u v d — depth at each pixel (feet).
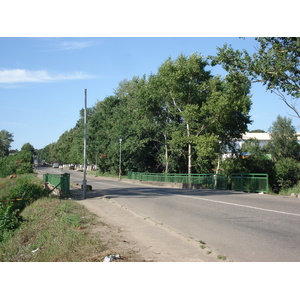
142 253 21.56
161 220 35.70
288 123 172.55
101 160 214.48
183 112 120.26
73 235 27.22
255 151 171.01
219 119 119.65
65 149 399.03
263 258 20.35
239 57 68.23
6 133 454.40
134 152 163.43
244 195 67.51
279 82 66.23
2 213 45.06
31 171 208.54
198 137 118.42
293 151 169.89
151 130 153.89
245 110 113.29
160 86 132.36
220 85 121.39
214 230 29.78
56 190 70.23
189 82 127.13
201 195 67.87
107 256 20.48
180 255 21.08
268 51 65.67
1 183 146.41
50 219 40.52
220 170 129.29
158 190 85.87
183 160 155.53
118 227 31.14
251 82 69.87
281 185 98.43
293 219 34.86
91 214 39.58
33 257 25.44
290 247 23.11
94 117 224.74
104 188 95.09
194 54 126.93
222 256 20.36
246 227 30.94
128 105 181.98
